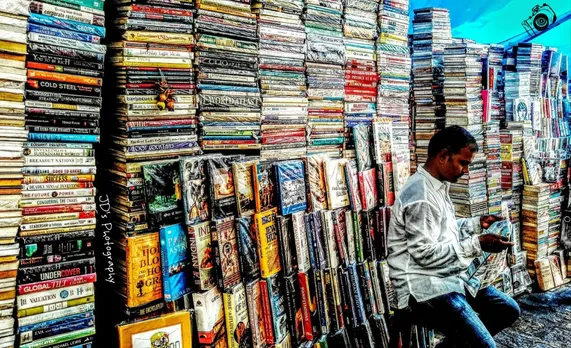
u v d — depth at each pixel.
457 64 3.72
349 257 2.80
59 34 1.78
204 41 2.24
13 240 1.71
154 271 2.03
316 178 2.68
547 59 4.70
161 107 2.09
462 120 3.74
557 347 3.26
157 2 2.05
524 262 4.28
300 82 2.72
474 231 2.70
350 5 2.93
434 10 3.82
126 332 1.90
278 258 2.44
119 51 2.01
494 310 2.51
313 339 2.57
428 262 2.18
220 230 2.16
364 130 3.04
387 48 3.20
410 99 3.92
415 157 3.96
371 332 2.78
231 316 2.18
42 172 1.78
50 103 1.78
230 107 2.38
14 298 1.71
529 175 4.29
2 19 1.64
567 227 4.55
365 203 2.92
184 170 2.06
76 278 1.84
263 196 2.38
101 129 2.13
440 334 3.37
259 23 2.48
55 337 1.80
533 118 4.46
